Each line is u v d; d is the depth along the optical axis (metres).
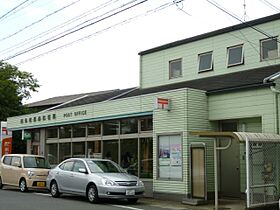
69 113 22.12
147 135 18.14
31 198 15.84
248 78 16.27
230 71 18.59
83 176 15.29
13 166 19.80
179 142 15.92
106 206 13.75
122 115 18.77
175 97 16.23
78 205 13.86
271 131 14.48
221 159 16.61
